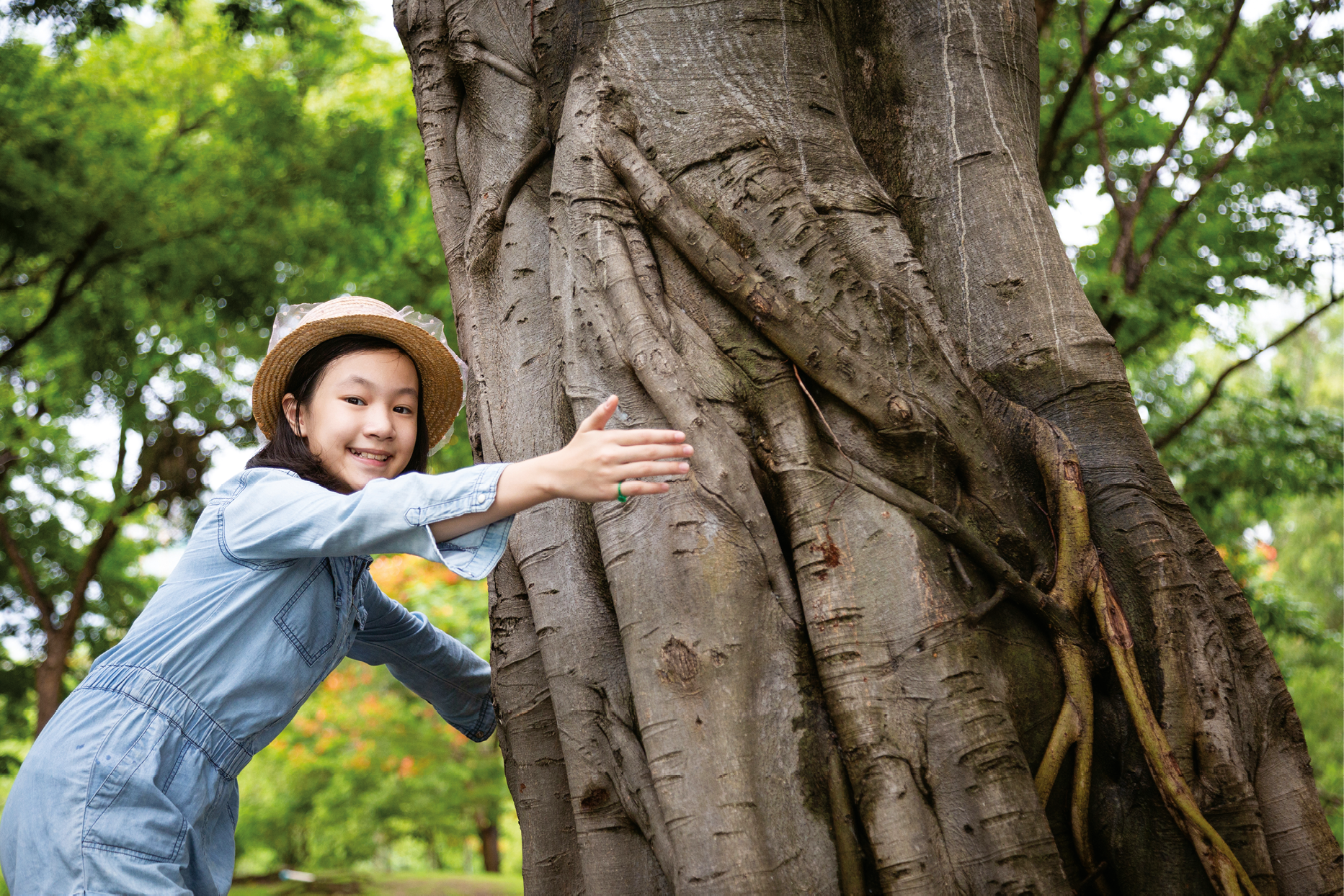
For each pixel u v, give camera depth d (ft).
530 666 7.36
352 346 6.24
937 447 6.81
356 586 6.53
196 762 5.77
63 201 25.95
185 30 32.53
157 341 33.76
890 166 8.48
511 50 8.63
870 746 5.92
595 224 7.09
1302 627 26.96
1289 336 22.74
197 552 5.91
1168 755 6.37
